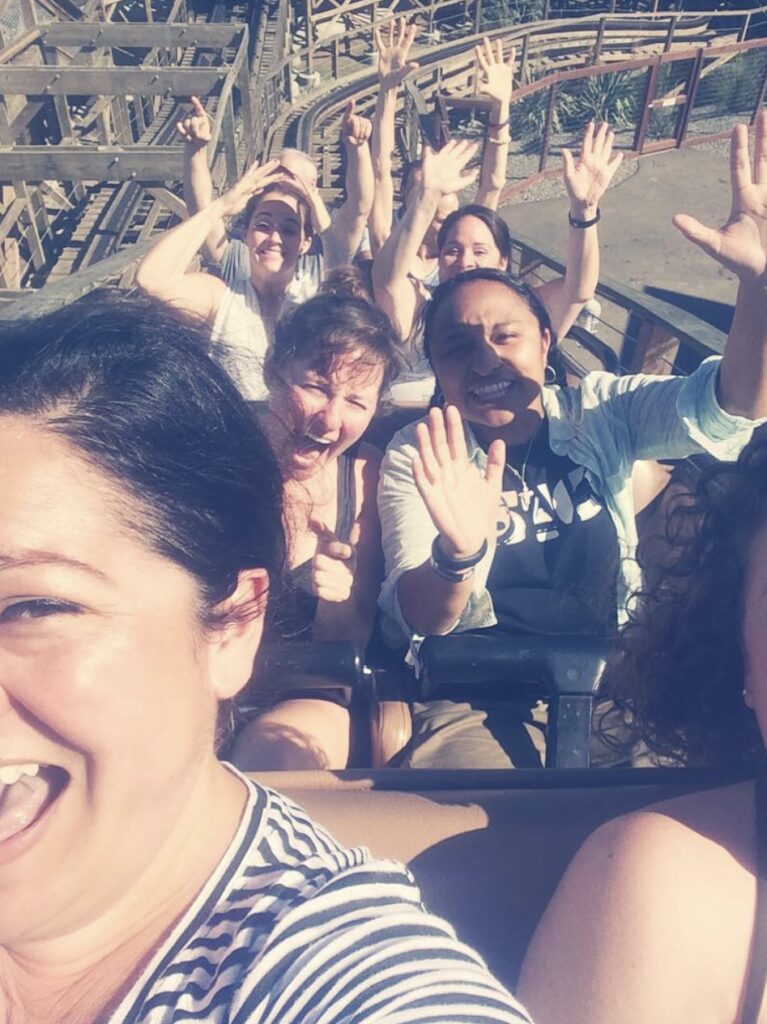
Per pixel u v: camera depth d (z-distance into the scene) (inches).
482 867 25.6
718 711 30.8
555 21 282.5
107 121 212.4
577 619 48.6
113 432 16.1
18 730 15.7
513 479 49.3
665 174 233.8
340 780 28.1
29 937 17.5
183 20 291.6
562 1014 22.6
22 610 15.6
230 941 17.6
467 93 255.1
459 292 49.4
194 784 18.3
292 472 28.2
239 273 85.1
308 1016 15.9
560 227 210.2
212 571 17.0
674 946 22.5
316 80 273.0
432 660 37.5
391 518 48.4
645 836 23.8
